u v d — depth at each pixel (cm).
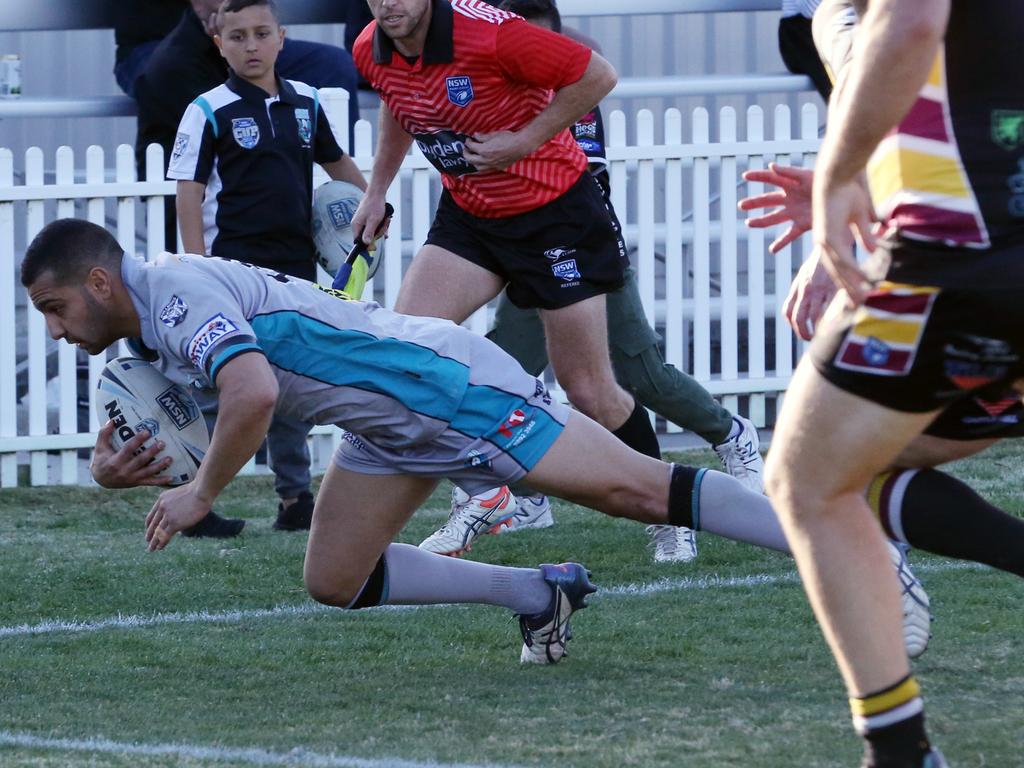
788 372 3192
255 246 2475
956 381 1025
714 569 2070
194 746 1310
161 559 2241
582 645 1664
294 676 1573
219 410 1335
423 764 1238
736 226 3148
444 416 1424
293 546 2320
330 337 1416
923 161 1002
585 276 1984
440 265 2016
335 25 3769
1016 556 1236
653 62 3875
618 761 1233
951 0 994
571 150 1998
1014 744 1249
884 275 1010
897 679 1052
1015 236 994
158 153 2861
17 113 3247
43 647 1728
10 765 1245
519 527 2397
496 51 1889
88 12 3384
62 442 2905
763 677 1512
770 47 3906
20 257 3434
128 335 1405
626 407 2044
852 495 1066
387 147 2117
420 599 1561
